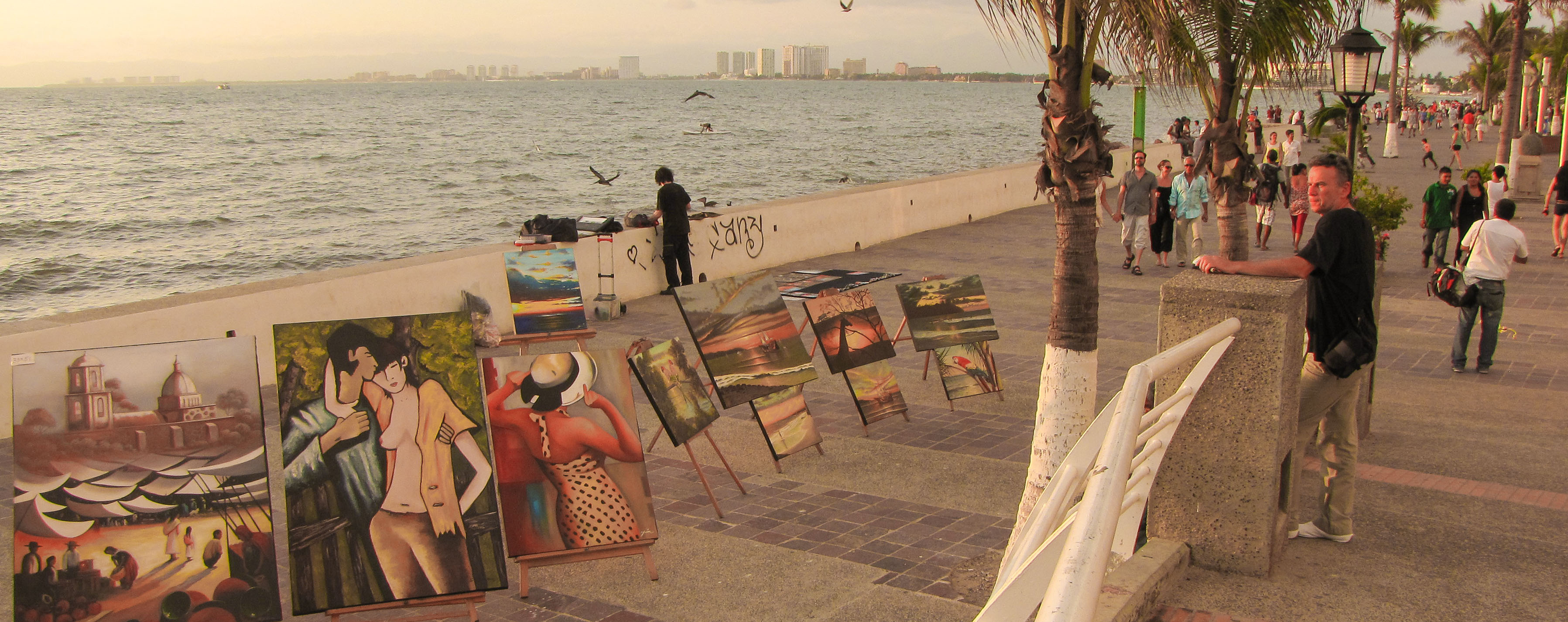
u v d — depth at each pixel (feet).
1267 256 58.44
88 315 28.30
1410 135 185.16
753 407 24.49
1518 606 14.84
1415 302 44.37
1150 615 14.03
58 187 153.48
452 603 16.22
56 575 14.29
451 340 17.66
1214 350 14.52
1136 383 11.14
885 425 28.35
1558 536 17.95
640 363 20.99
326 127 328.49
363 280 34.50
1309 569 15.94
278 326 16.65
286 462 15.97
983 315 30.76
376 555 16.01
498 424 18.54
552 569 18.95
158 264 91.86
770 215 54.03
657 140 266.98
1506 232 31.53
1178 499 15.69
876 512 21.72
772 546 19.93
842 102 655.35
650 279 46.39
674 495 23.06
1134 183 51.37
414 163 197.67
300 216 124.47
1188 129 110.32
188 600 14.76
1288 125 140.36
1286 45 26.37
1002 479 23.75
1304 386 16.31
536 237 40.81
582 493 18.51
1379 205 49.57
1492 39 227.61
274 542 15.30
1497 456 23.65
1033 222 72.79
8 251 98.07
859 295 28.58
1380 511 19.22
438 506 16.57
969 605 16.92
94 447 14.80
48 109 523.70
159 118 406.41
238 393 15.66
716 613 17.02
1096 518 8.11
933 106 581.94
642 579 18.48
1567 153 73.00
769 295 26.27
